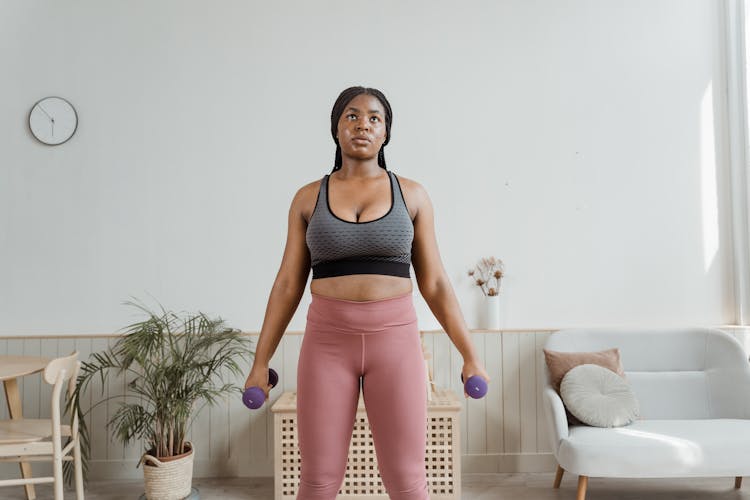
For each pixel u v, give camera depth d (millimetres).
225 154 3459
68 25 3480
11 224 3414
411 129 3482
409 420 1354
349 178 1438
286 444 2916
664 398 2994
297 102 3482
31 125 3422
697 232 3465
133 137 3453
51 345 3328
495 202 3461
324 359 1359
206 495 3029
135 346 2773
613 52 3521
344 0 3518
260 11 3510
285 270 1471
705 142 3492
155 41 3484
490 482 3154
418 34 3514
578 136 3490
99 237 3420
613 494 2951
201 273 3418
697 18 3533
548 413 2805
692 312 3441
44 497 3018
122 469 3297
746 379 2930
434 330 3369
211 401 3074
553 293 3439
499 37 3521
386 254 1365
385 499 2883
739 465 2455
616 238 3461
